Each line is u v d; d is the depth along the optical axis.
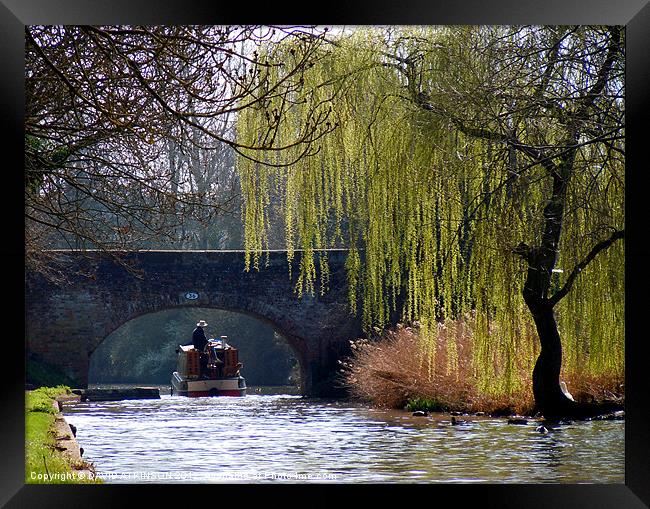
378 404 49.28
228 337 100.06
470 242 32.12
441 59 31.31
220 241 96.44
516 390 37.25
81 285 65.31
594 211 28.62
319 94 33.31
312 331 67.56
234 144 16.59
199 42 16.83
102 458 30.17
